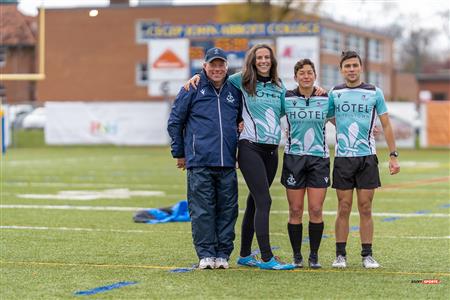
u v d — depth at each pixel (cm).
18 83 5366
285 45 3712
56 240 1069
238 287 764
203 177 863
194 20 5225
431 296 726
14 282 789
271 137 864
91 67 5397
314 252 874
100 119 4056
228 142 864
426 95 6781
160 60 3959
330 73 5541
